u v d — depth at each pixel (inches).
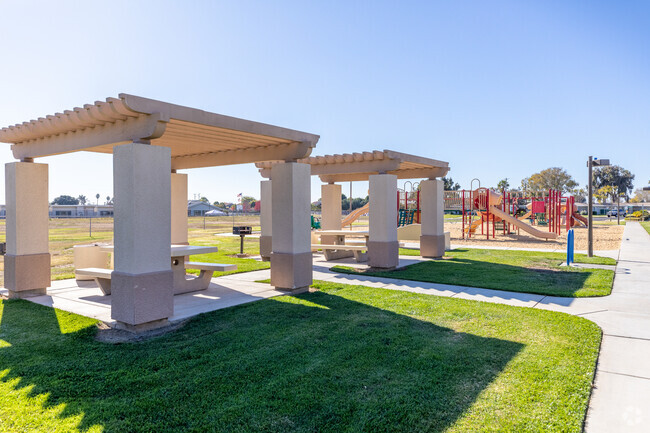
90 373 175.0
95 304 300.5
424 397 151.7
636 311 276.1
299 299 310.8
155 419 137.6
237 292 340.5
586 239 886.4
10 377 172.1
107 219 2632.9
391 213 462.0
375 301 303.0
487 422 134.0
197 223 1977.1
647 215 2235.5
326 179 613.3
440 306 286.5
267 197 550.6
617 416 140.3
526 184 3550.7
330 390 158.1
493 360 186.2
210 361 188.1
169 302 246.7
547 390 156.1
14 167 322.7
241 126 276.8
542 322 246.2
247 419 137.4
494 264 498.0
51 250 699.4
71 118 254.5
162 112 227.6
